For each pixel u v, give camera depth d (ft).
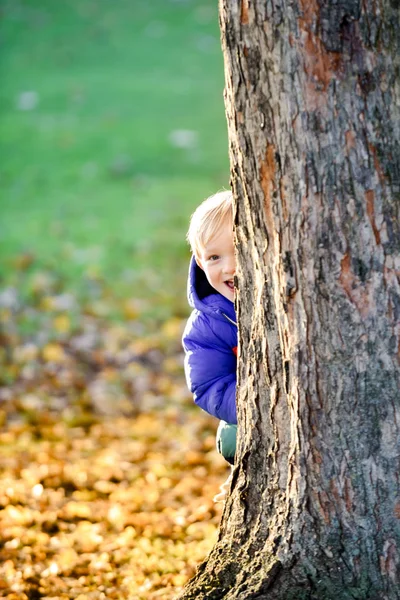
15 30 84.69
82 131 64.18
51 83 73.92
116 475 22.80
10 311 37.17
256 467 11.63
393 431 10.63
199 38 83.46
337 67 10.11
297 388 10.84
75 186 55.42
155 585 15.39
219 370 12.98
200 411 28.86
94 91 72.08
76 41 82.69
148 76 75.61
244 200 11.10
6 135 63.36
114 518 19.33
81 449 25.38
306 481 10.98
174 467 23.98
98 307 38.32
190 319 13.35
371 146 10.23
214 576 11.58
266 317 11.13
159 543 17.84
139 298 39.52
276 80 10.28
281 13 10.11
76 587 15.43
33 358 32.94
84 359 33.30
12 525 18.21
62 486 21.79
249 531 11.71
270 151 10.50
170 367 32.91
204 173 57.21
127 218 49.96
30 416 28.02
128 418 28.63
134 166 58.34
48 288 40.09
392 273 10.40
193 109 68.39
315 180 10.32
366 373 10.56
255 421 11.56
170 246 45.75
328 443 10.78
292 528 11.16
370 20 10.08
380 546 10.84
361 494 10.78
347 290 10.44
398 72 10.28
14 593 14.98
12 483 21.27
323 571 11.00
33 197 53.67
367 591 10.89
